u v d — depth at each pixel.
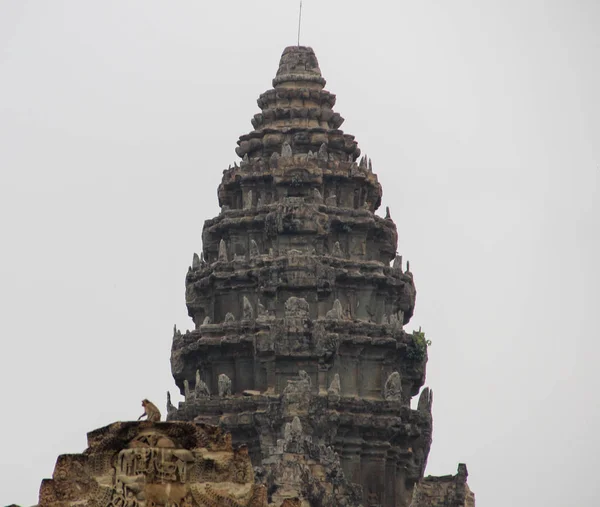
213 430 119.31
